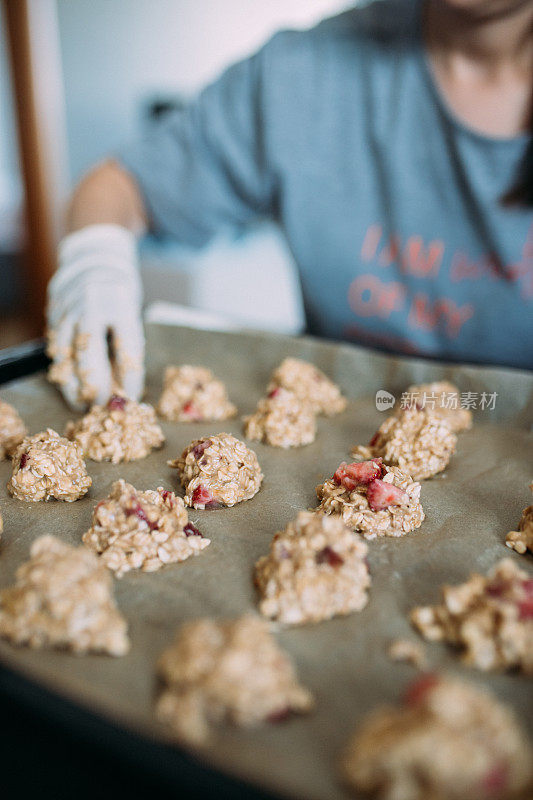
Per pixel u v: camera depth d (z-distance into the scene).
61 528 0.93
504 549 0.88
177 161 1.83
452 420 1.22
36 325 3.95
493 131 1.49
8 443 1.13
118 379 1.30
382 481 0.94
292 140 1.70
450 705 0.51
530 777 0.51
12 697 0.58
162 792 0.51
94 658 0.66
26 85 3.54
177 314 1.65
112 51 3.53
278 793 0.51
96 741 0.54
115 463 1.11
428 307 1.65
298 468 1.11
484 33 1.43
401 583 0.81
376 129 1.62
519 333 1.55
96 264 1.43
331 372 1.40
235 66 1.77
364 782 0.50
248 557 0.86
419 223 1.62
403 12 1.58
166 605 0.76
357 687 0.64
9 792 0.55
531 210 1.50
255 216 1.94
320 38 1.68
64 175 3.83
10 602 0.69
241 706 0.56
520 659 0.65
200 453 1.02
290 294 3.19
